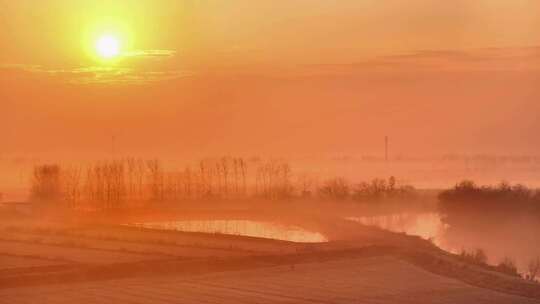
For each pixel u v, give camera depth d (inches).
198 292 3582.7
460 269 4192.9
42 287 3617.1
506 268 4490.7
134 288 3636.8
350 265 4261.8
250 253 4532.5
